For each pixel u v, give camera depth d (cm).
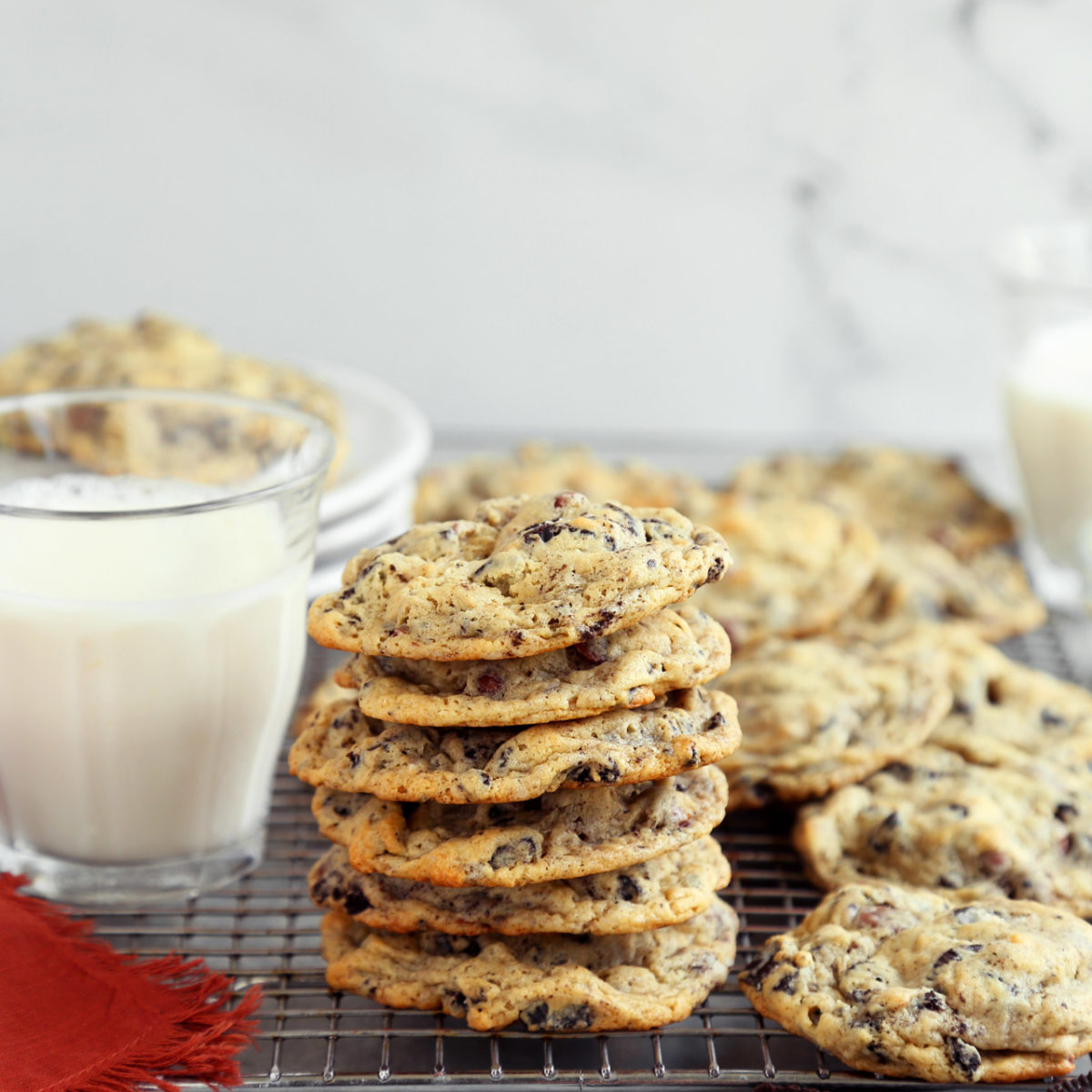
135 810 62
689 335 98
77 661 61
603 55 92
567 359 99
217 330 96
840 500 82
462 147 93
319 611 59
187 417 66
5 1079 57
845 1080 58
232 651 62
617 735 58
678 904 59
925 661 69
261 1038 59
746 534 75
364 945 60
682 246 96
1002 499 90
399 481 76
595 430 100
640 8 91
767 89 93
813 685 68
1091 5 91
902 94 93
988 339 98
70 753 62
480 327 98
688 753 58
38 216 93
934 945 59
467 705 57
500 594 58
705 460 98
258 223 94
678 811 59
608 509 59
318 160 93
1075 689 70
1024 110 93
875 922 60
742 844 67
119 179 93
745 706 67
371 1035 59
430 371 98
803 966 59
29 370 78
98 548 61
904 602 74
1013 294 79
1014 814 64
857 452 87
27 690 61
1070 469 77
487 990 58
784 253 96
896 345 99
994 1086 58
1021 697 69
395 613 58
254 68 91
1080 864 64
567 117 93
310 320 97
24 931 61
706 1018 60
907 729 67
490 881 58
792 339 99
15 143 92
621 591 57
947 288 97
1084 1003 58
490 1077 58
